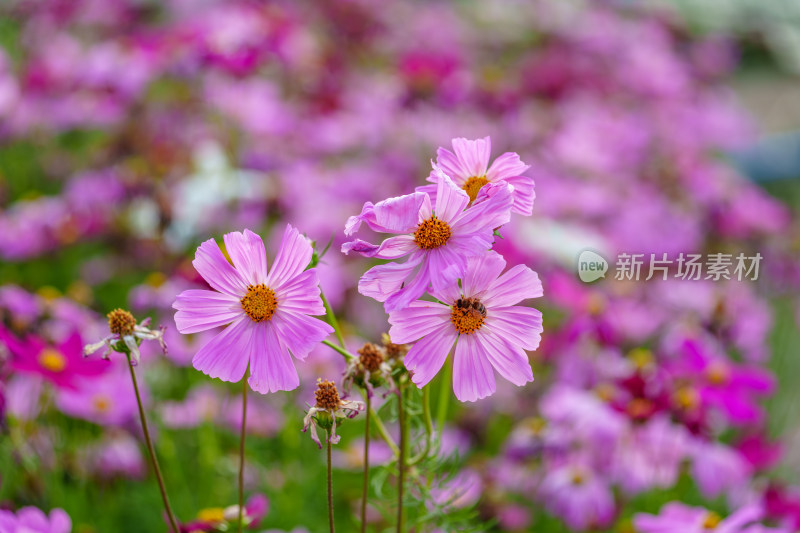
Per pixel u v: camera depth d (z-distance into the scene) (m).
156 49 1.89
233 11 1.89
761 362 1.89
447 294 0.83
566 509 1.29
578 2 3.13
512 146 2.11
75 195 1.69
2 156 2.01
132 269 1.69
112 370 1.18
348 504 1.36
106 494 1.25
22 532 0.94
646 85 2.65
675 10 3.34
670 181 2.15
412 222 0.81
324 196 1.72
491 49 2.94
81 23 2.37
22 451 1.09
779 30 3.90
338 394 0.85
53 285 1.71
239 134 1.94
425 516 0.95
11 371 1.03
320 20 2.67
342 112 2.06
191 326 0.84
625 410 1.19
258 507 1.00
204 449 1.30
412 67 2.02
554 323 1.65
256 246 0.84
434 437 0.96
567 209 1.91
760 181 2.95
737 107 3.08
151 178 1.72
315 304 0.83
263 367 0.83
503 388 1.56
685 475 1.39
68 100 1.97
